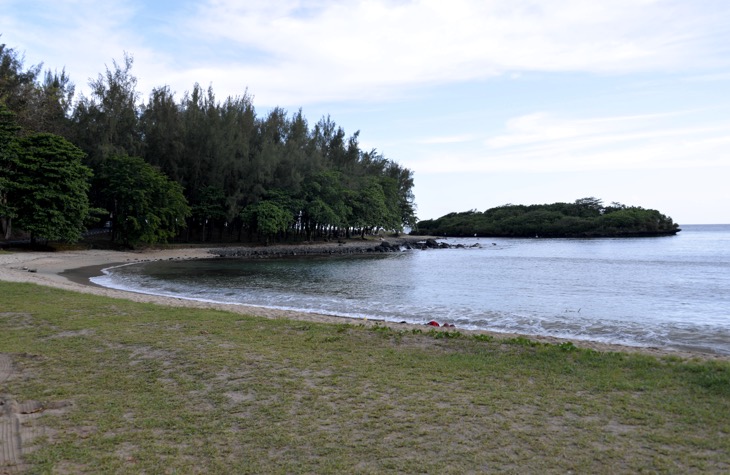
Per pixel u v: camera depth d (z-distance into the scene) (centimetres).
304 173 6812
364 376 759
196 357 855
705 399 652
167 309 1384
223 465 474
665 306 1994
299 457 491
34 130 4469
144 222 4638
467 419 586
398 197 9600
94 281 2627
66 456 493
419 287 2634
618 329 1515
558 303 2062
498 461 477
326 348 939
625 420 582
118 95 5203
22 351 891
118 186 4556
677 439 524
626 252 6431
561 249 7462
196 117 5950
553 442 520
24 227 3672
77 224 3953
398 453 496
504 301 2116
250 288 2538
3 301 1424
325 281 2920
